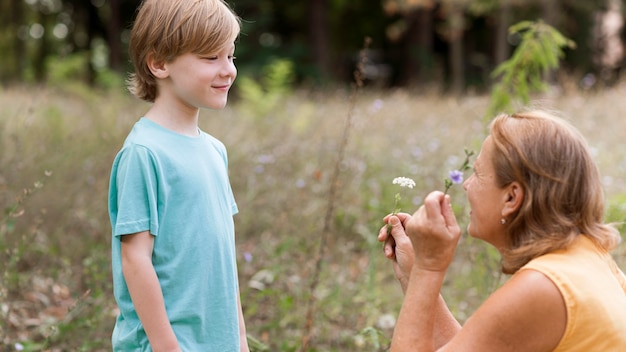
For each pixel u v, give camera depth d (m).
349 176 5.59
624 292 1.85
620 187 5.25
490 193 1.86
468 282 3.98
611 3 21.70
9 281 3.79
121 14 25.73
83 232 4.67
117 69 24.03
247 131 7.66
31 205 4.54
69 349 3.40
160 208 2.05
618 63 22.75
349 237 4.96
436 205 1.86
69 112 9.07
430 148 6.39
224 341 2.15
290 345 3.54
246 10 21.08
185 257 2.07
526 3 18.48
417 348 1.86
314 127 7.97
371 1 27.28
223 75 2.12
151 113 2.18
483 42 26.80
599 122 7.97
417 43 25.50
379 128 7.99
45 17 30.53
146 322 2.00
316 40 23.14
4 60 29.73
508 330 1.73
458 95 13.62
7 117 7.31
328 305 3.89
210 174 2.17
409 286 1.92
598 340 1.68
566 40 3.68
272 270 4.08
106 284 3.76
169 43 2.08
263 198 5.06
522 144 1.80
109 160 5.38
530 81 3.77
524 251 1.81
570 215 1.80
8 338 3.41
